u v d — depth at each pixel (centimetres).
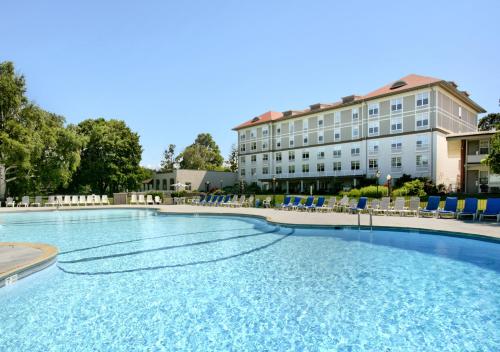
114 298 592
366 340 422
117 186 5259
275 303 557
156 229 1541
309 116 5309
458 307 533
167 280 699
